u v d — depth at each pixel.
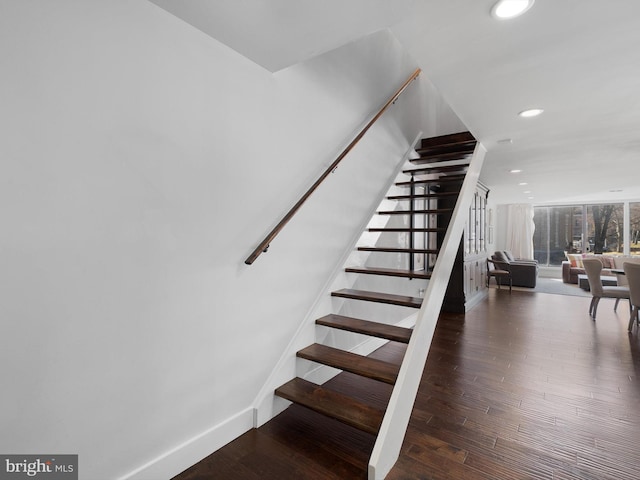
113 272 1.41
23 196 1.16
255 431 2.11
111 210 1.40
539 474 1.72
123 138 1.43
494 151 3.93
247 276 2.08
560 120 2.87
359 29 1.64
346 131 3.10
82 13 1.29
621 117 2.79
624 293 4.90
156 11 1.53
